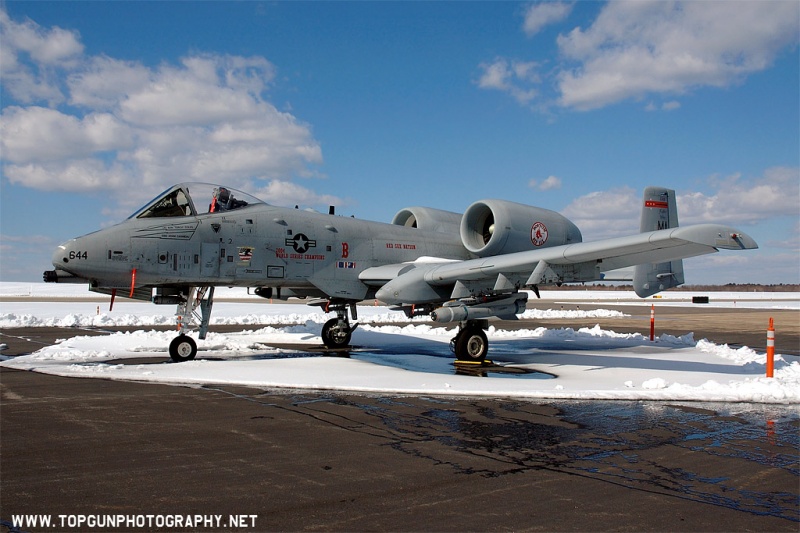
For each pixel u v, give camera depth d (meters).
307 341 14.67
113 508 3.53
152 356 11.23
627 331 20.14
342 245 11.77
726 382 8.78
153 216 10.11
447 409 6.48
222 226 10.39
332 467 4.35
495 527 3.32
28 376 8.52
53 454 4.58
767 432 5.65
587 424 5.87
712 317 29.25
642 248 8.48
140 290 10.68
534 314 30.81
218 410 6.26
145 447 4.81
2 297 46.34
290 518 3.41
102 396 7.00
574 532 3.27
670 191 13.76
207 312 10.84
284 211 11.32
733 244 8.08
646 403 7.03
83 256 9.20
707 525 3.39
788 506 3.71
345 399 6.98
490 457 4.68
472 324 10.41
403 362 10.62
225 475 4.14
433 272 10.01
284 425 5.62
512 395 7.32
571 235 13.11
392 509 3.57
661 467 4.48
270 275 10.83
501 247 11.72
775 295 95.88
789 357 12.55
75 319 20.70
